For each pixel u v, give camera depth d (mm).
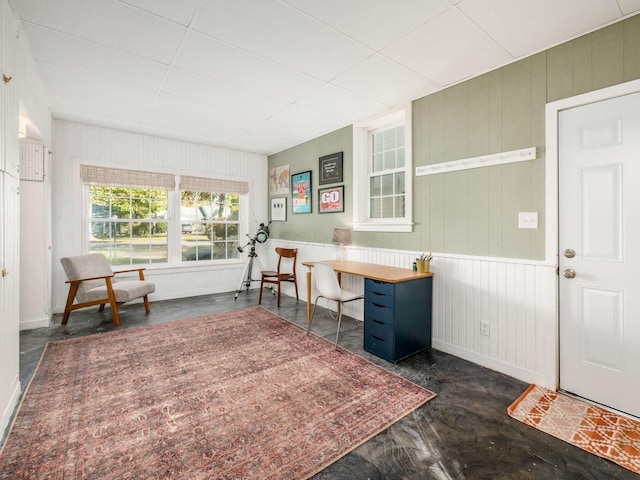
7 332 1830
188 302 4598
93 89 3033
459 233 2779
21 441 1637
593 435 1729
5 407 1775
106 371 2422
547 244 2240
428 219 3035
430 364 2607
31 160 3350
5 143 1771
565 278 2178
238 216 5594
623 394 1947
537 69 2287
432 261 2975
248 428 1768
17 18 1955
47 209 3531
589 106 2055
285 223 5281
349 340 3127
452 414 1918
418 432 1752
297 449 1607
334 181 4238
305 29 2084
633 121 1887
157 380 2293
